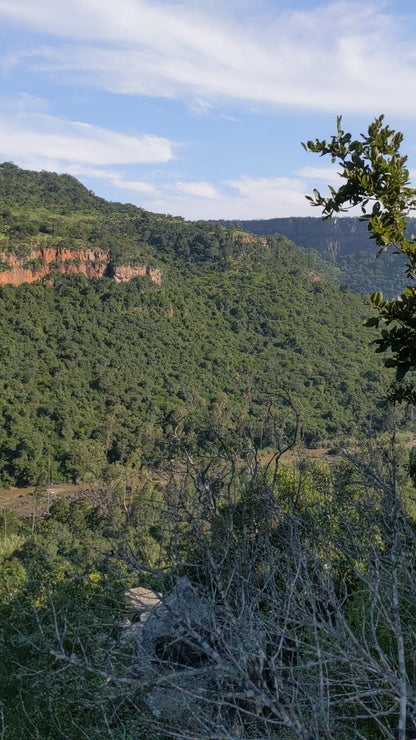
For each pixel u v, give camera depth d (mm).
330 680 2332
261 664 2289
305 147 3971
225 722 2385
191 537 3096
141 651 2797
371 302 3666
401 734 2002
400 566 2688
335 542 2916
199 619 2600
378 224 3588
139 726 2633
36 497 41656
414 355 3570
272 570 2775
